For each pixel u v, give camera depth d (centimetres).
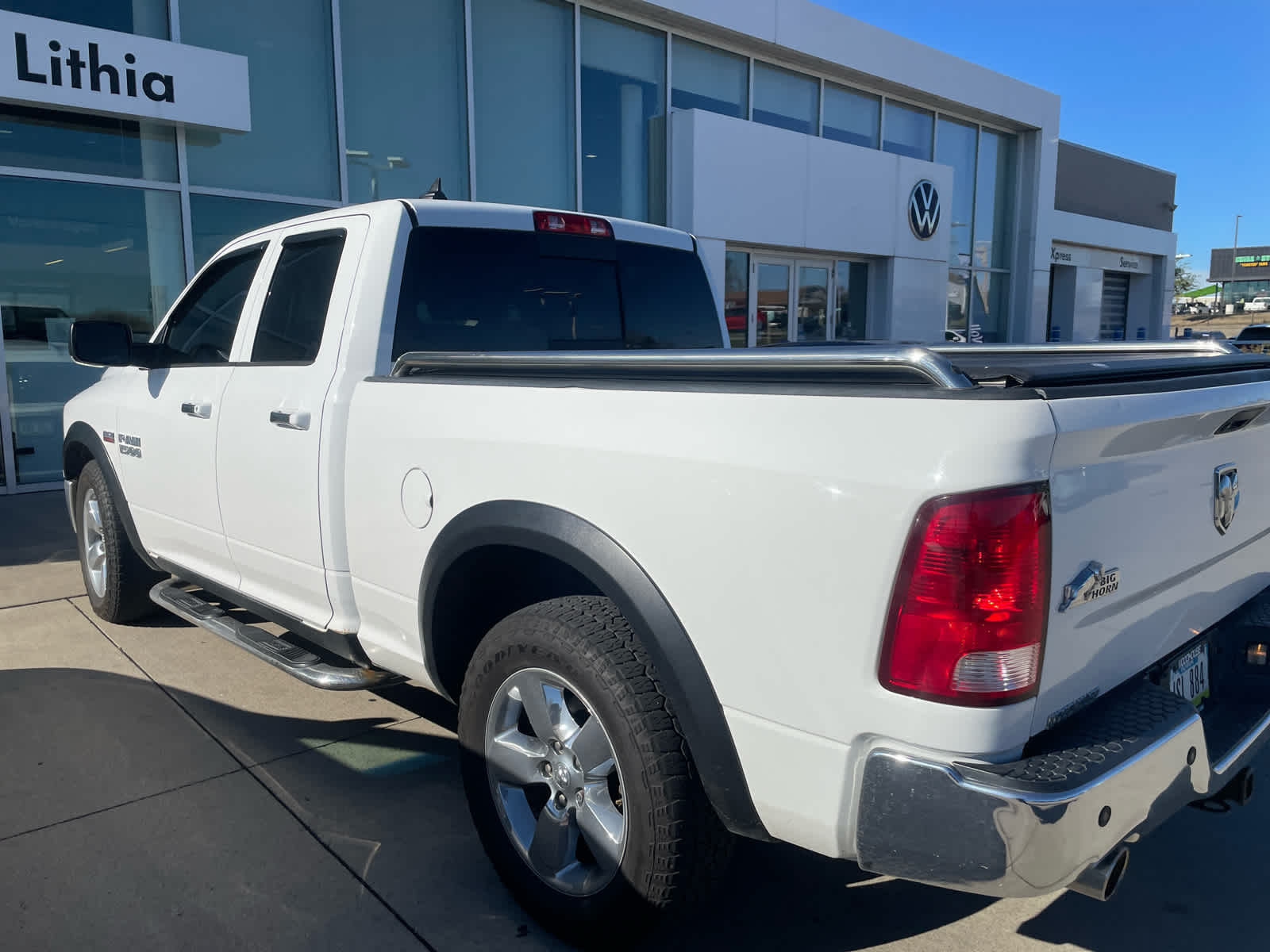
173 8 805
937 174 1463
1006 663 160
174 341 401
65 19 764
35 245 782
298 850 270
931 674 160
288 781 311
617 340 354
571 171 1106
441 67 987
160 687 388
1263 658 235
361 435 273
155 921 237
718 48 1232
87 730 347
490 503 232
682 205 1145
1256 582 255
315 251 322
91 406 440
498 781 241
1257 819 296
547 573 259
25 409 802
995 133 1697
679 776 201
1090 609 176
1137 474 185
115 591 443
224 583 351
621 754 204
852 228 1340
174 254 845
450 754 332
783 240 1244
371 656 291
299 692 386
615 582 203
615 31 1125
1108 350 313
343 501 283
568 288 339
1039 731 170
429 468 250
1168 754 177
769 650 180
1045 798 155
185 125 816
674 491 192
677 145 1141
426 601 255
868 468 165
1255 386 227
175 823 283
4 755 326
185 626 466
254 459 317
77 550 617
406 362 273
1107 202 2111
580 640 211
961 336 1697
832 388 179
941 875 164
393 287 295
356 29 923
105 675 399
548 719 225
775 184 1225
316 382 291
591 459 208
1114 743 171
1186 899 253
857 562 166
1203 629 228
